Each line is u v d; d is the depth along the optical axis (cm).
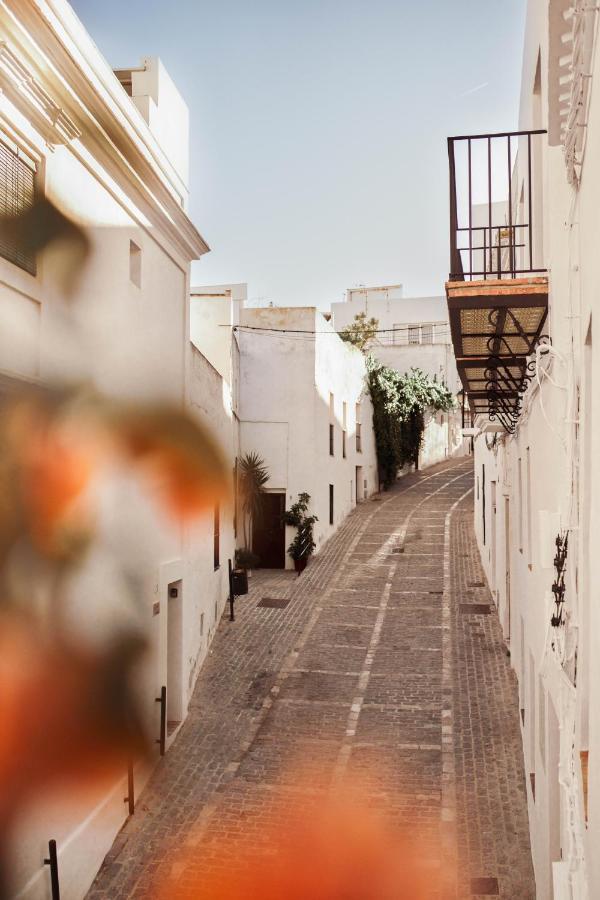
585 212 454
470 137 736
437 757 1041
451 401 3750
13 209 422
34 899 644
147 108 1026
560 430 594
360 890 762
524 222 982
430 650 1447
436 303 4084
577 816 454
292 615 1683
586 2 378
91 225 820
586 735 477
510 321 766
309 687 1291
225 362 1867
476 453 2348
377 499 2992
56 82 721
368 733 1119
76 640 472
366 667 1376
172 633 1163
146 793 960
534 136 849
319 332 2252
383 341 4109
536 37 789
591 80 404
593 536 416
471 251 745
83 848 763
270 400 2189
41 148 709
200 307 1886
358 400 2902
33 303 648
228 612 1697
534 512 852
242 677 1339
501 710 1177
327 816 903
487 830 867
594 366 436
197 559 1337
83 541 486
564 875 496
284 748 1079
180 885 779
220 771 1017
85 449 423
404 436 3409
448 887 766
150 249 1029
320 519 2262
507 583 1448
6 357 597
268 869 801
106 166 854
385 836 857
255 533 2158
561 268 604
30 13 657
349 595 1828
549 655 636
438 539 2323
